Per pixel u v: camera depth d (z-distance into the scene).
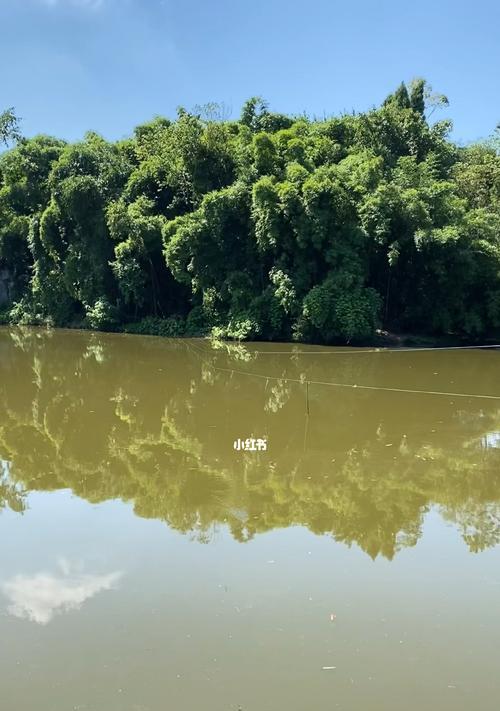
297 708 4.23
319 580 6.09
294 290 24.52
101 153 33.72
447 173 33.34
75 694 4.38
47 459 10.30
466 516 7.80
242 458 10.17
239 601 5.68
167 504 8.21
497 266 25.06
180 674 4.60
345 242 24.34
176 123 30.81
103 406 14.16
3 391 16.08
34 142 37.94
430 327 26.69
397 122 32.12
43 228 32.97
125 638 5.08
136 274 29.23
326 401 14.29
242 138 29.91
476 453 10.36
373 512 7.93
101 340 27.66
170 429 12.05
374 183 25.31
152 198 31.05
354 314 23.34
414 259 25.38
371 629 5.24
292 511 7.96
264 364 19.95
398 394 15.02
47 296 35.00
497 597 5.81
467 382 16.56
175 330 28.97
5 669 4.68
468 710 4.23
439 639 5.11
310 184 23.66
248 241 26.75
